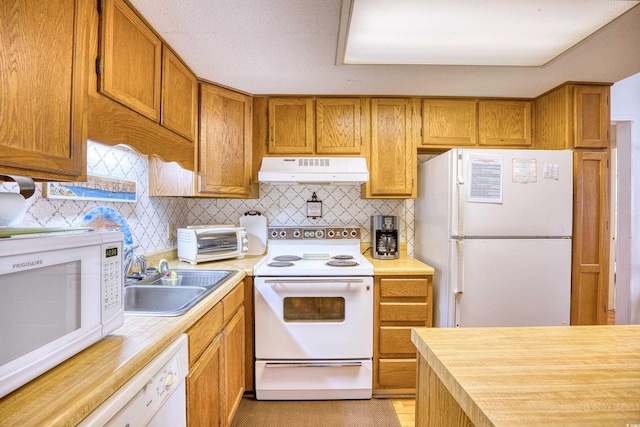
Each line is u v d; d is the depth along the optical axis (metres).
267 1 1.23
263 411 1.82
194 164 1.91
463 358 0.71
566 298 1.89
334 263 2.07
